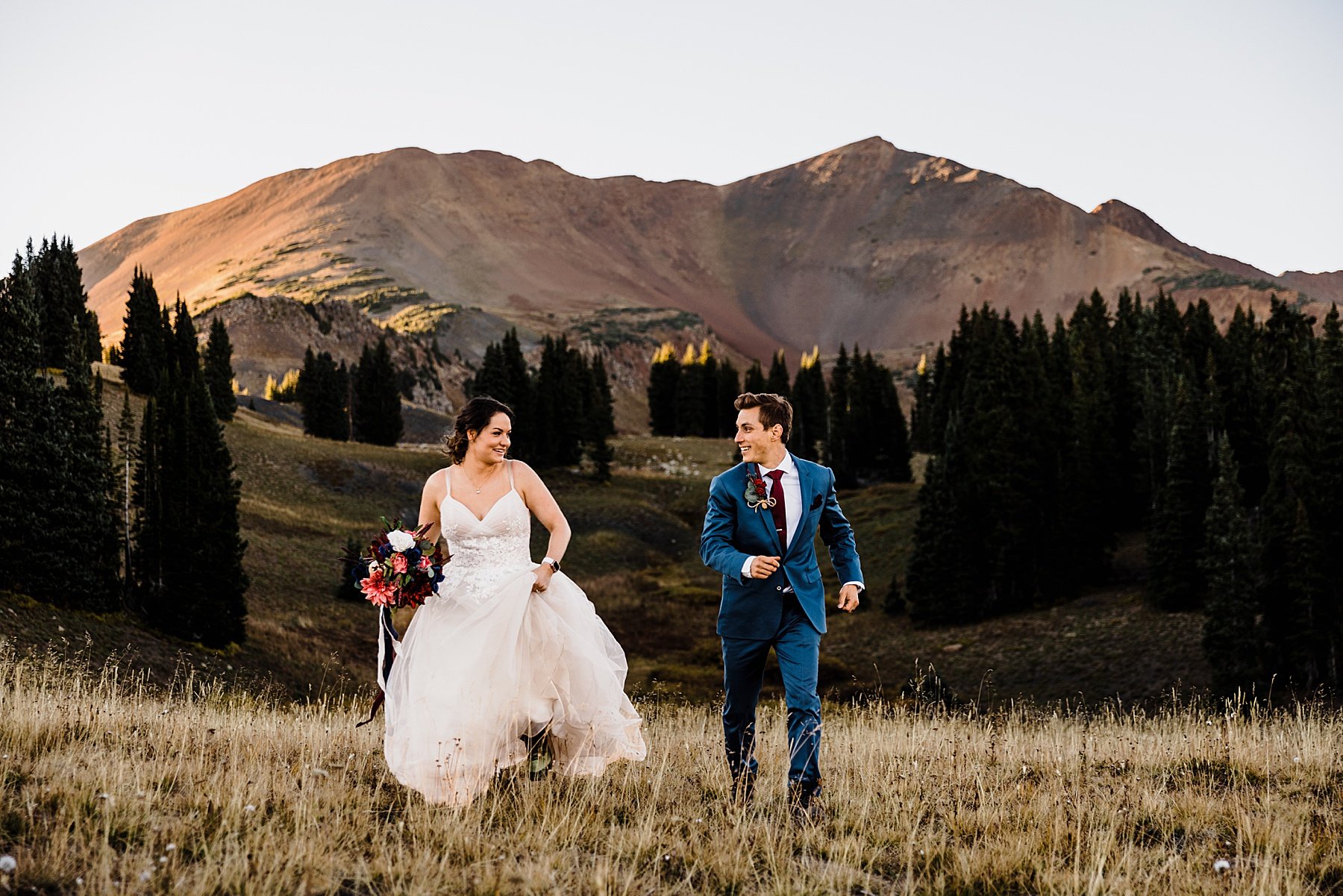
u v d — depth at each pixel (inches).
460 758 197.2
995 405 2497.5
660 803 209.9
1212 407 2556.6
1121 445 3034.0
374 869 161.9
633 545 3255.4
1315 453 1785.2
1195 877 170.6
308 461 3339.1
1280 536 1788.9
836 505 223.3
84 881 144.5
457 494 220.7
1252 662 1662.2
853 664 2139.5
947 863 181.5
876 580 2792.8
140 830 168.1
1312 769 262.2
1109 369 3240.7
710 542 215.9
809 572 215.5
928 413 4940.9
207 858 151.9
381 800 205.6
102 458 1658.5
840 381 4399.6
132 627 1567.4
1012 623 2274.9
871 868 177.5
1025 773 261.1
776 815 198.8
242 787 191.8
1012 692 1855.3
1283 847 185.8
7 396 1537.9
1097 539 2468.0
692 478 4202.8
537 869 159.8
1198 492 2113.7
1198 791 237.9
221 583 1690.5
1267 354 3029.0
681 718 401.1
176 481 1696.6
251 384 7514.8
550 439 4079.7
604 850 180.2
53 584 1509.6
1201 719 344.8
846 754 291.1
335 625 2006.6
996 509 2407.7
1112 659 1908.2
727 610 219.1
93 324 3627.0
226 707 346.3
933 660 2110.0
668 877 170.4
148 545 1684.3
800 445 4886.8
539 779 215.5
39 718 242.5
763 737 310.2
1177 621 2004.2
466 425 221.6
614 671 225.0
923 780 246.5
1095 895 160.6
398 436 4830.2
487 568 216.8
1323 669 1658.5
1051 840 191.6
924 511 2476.6
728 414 5846.5
